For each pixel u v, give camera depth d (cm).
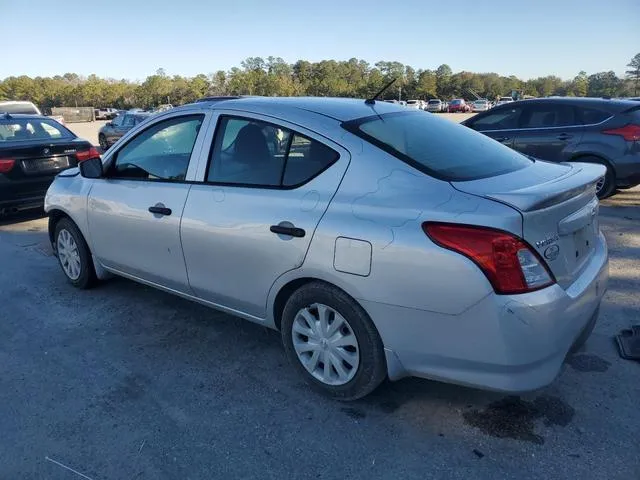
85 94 12175
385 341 274
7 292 493
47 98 12675
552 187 261
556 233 256
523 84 13150
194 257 357
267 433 283
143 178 400
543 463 255
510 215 238
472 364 252
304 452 268
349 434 281
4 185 709
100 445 277
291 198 303
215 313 437
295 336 316
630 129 757
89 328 414
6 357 371
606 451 262
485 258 238
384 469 255
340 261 276
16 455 271
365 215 271
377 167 282
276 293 317
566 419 287
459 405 302
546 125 828
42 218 820
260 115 332
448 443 271
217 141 353
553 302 244
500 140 864
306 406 306
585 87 12312
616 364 339
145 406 310
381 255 262
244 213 321
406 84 11925
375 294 267
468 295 243
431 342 259
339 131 301
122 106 12006
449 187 263
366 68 12962
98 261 463
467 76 12281
